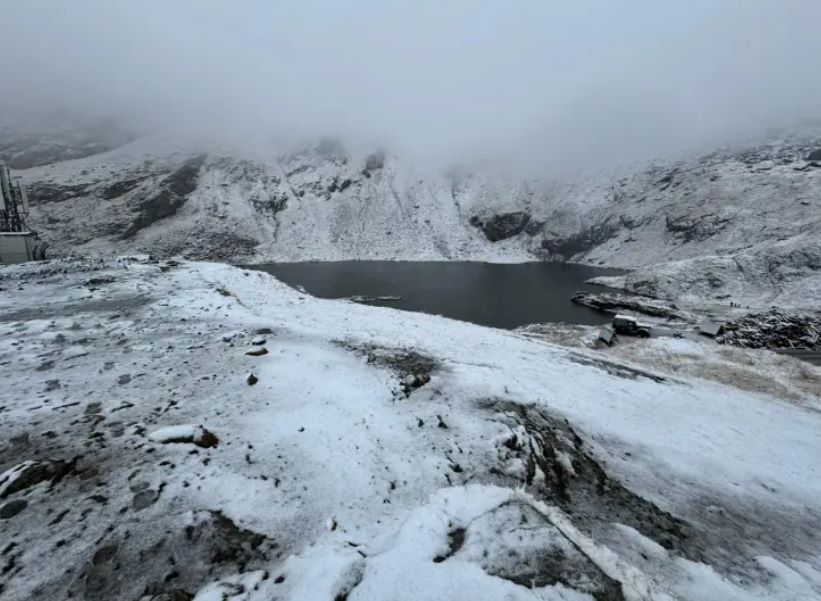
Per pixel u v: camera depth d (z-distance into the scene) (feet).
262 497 23.56
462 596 16.34
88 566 17.90
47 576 17.28
